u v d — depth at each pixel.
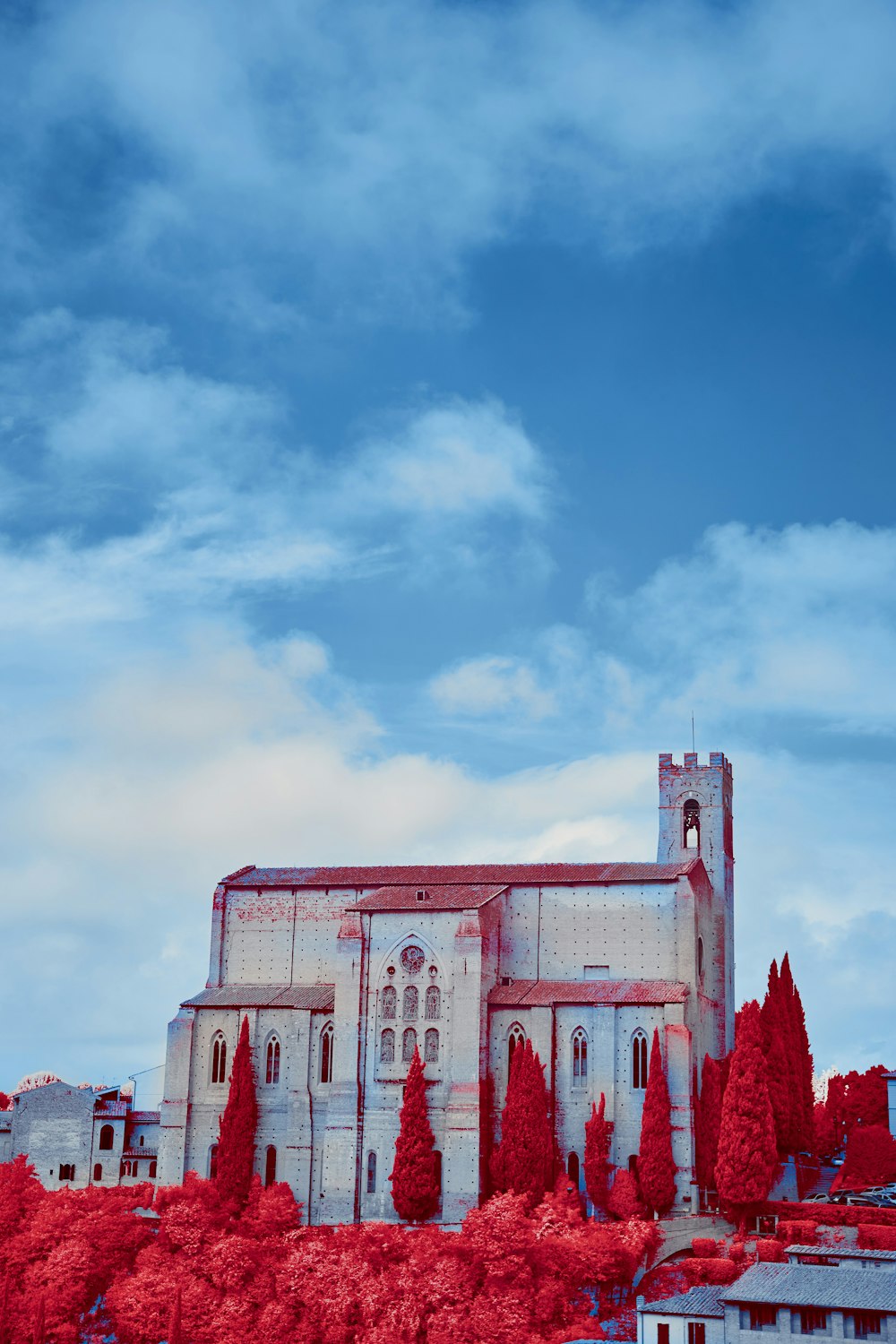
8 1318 136.12
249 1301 132.75
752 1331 107.69
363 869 172.00
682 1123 145.88
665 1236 130.88
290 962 168.88
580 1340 118.88
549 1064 151.00
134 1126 170.75
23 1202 149.62
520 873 164.75
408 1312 124.75
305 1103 156.12
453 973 152.75
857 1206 136.88
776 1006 157.38
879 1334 104.25
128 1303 132.50
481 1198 146.12
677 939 157.50
